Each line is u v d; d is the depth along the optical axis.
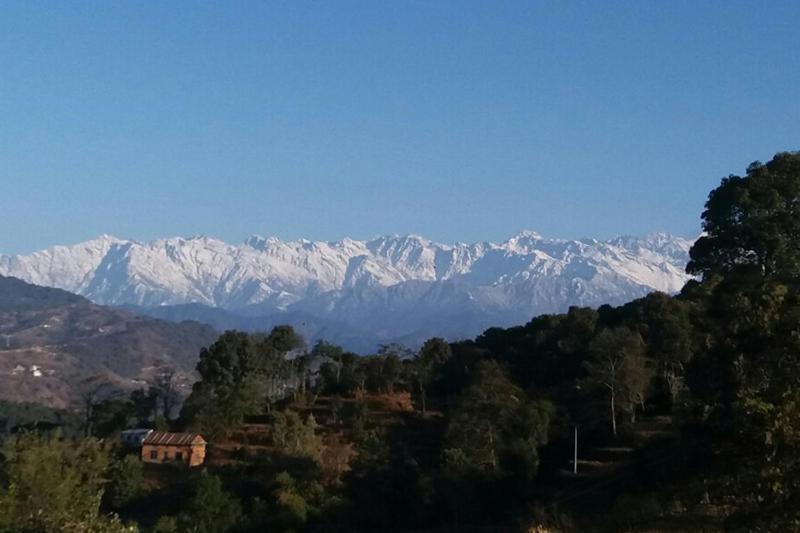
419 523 55.16
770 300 22.27
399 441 69.19
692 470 30.92
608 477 50.72
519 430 60.38
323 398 92.31
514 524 44.47
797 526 20.17
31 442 31.77
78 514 29.16
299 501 57.69
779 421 19.72
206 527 54.06
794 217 55.38
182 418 90.31
